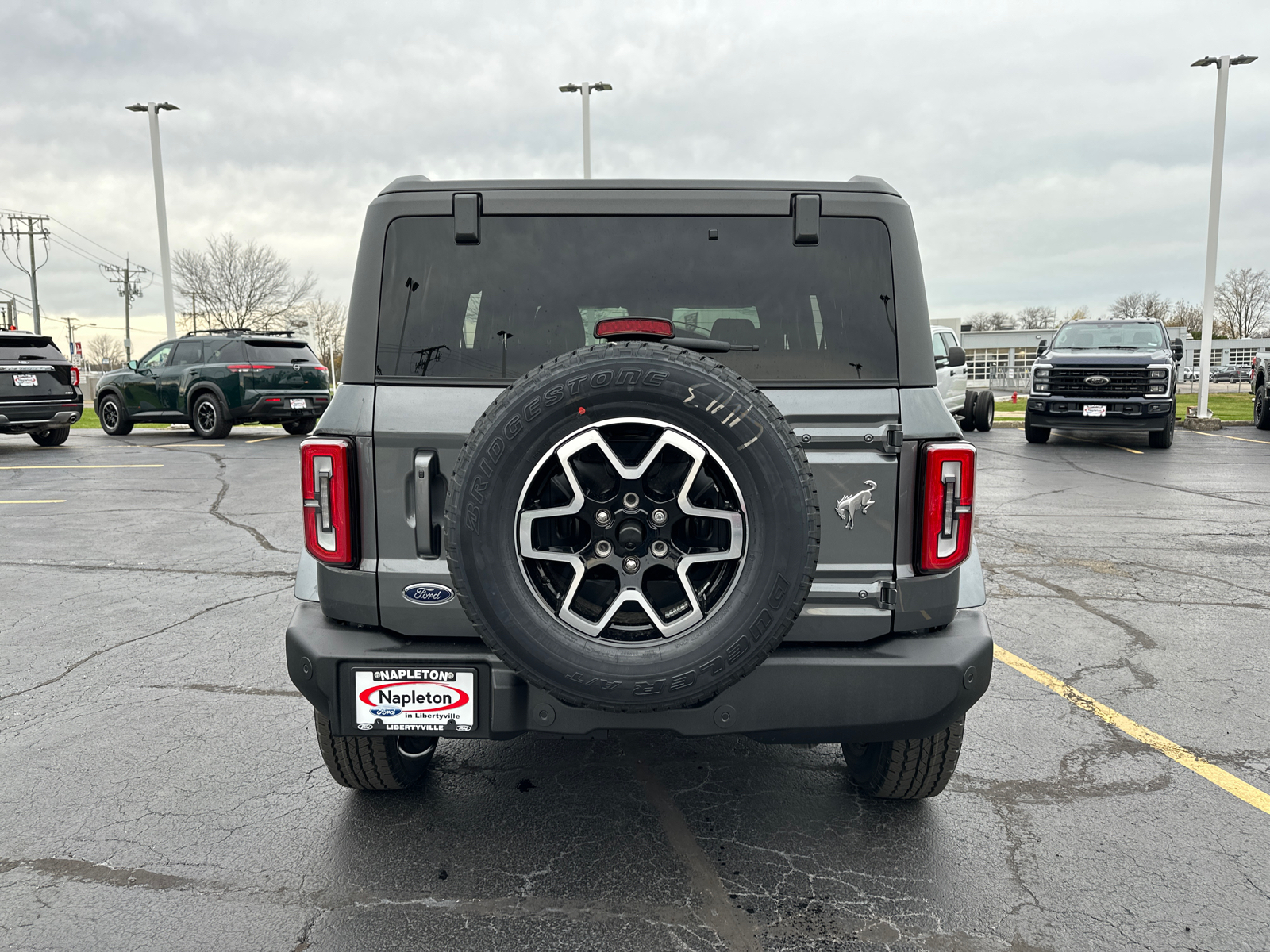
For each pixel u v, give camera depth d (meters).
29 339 14.47
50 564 6.80
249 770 3.37
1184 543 7.54
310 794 3.19
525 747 3.63
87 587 6.11
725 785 3.28
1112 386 14.35
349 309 2.55
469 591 2.17
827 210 2.52
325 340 61.97
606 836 2.90
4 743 3.61
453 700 2.43
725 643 2.17
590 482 2.32
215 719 3.86
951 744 2.86
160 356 16.98
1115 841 2.87
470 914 2.46
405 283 2.53
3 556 7.07
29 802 3.12
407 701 2.44
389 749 2.97
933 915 2.47
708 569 2.31
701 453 2.16
